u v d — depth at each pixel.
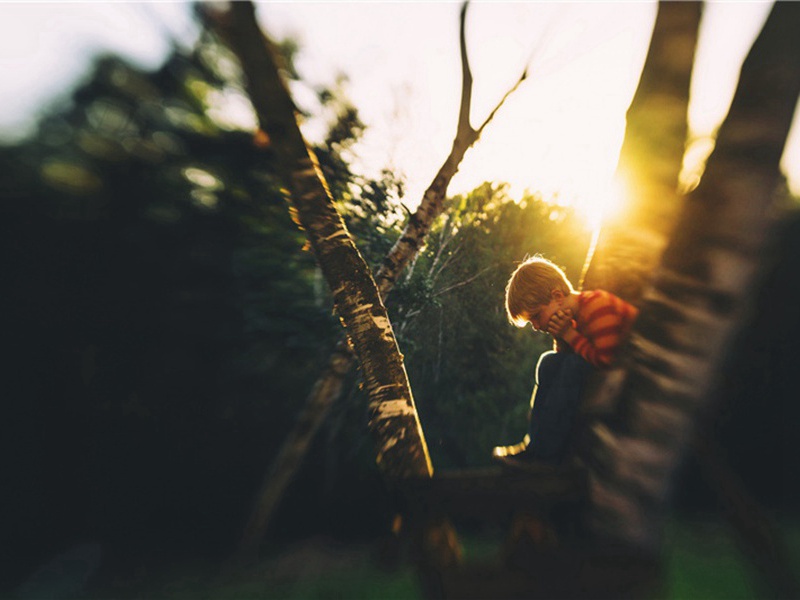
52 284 6.07
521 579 1.26
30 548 5.38
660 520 1.35
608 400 1.39
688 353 1.30
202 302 5.66
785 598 1.72
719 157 1.30
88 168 6.35
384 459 1.49
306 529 5.29
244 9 1.56
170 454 5.84
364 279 1.66
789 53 1.23
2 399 5.91
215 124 5.46
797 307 5.64
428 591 1.33
